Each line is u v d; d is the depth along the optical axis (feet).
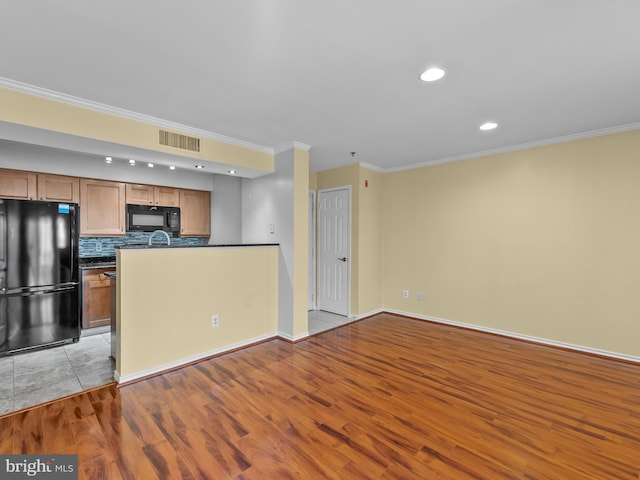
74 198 13.16
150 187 15.34
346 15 4.86
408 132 10.43
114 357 10.16
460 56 6.03
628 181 9.91
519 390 8.23
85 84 7.04
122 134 8.50
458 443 6.14
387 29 5.22
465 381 8.75
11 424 6.74
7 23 4.95
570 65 6.35
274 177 12.53
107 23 5.00
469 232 13.35
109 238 15.01
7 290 10.57
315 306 17.19
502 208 12.44
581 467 5.49
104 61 6.12
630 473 5.35
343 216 15.71
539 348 11.26
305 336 12.46
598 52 5.89
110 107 8.19
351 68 6.44
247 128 9.99
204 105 8.20
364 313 15.39
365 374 9.19
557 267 11.26
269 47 5.71
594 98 7.88
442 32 5.30
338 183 15.92
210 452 5.88
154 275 9.28
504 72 6.62
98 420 6.89
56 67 6.32
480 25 5.12
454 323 13.89
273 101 7.98
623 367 9.65
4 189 11.64
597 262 10.49
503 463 5.60
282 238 12.32
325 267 16.74
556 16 4.90
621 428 6.61
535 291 11.75
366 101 8.01
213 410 7.29
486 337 12.47
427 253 14.73
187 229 16.66
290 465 5.56
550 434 6.42
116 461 5.64
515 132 10.48
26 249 10.92
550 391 8.18
